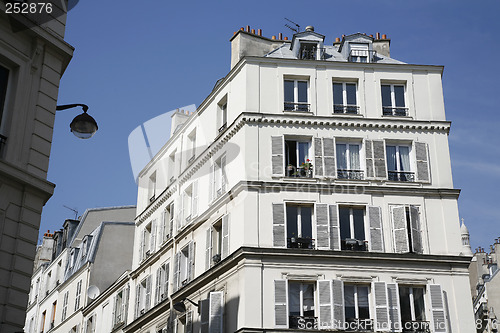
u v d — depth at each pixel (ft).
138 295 130.82
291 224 103.86
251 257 99.45
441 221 105.70
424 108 112.88
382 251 101.91
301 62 113.19
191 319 108.37
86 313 152.87
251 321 95.91
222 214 109.09
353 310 98.84
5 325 57.88
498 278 196.24
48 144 66.64
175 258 119.96
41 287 185.57
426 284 100.78
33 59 67.62
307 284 100.01
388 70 114.42
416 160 108.88
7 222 60.75
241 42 126.21
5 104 64.44
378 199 105.81
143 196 139.95
